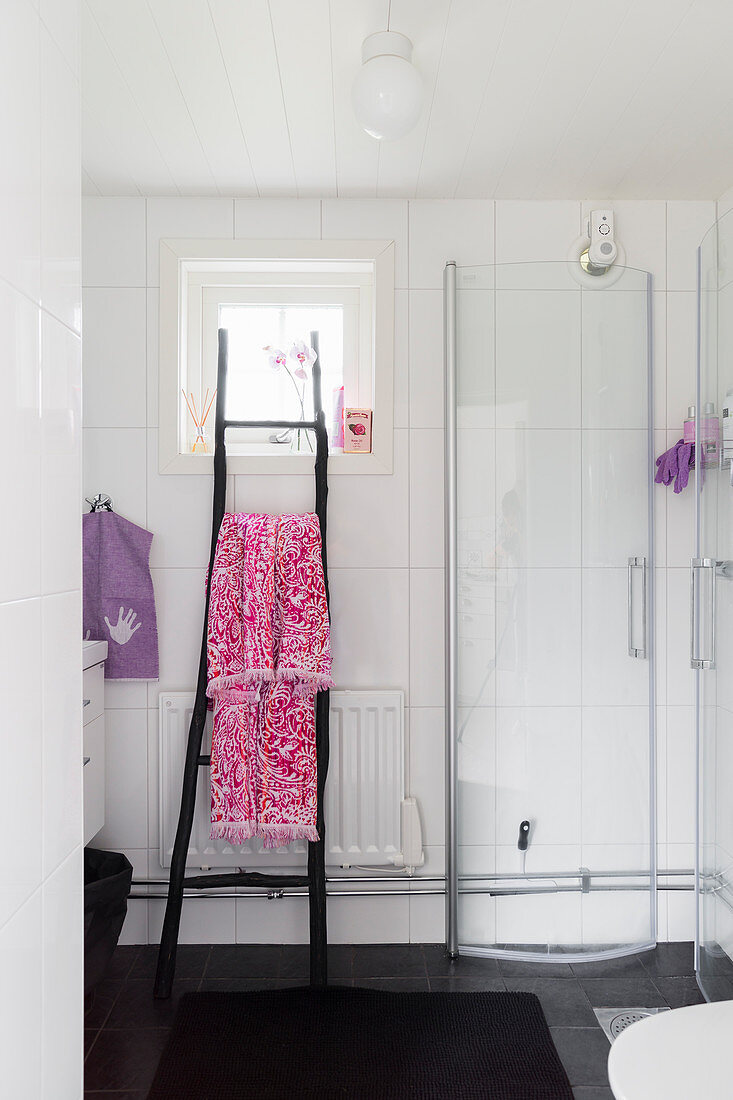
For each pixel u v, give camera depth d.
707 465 2.04
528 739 2.39
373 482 2.50
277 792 2.27
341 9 1.59
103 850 2.47
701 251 2.07
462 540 2.39
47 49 0.91
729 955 1.96
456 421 2.39
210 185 2.39
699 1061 1.21
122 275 2.47
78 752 1.02
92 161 2.24
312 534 2.31
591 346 2.38
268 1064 1.90
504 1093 1.80
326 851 2.45
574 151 2.19
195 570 2.48
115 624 2.45
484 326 2.38
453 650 2.38
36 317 0.88
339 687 2.50
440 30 1.67
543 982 2.25
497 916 2.40
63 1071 0.97
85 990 2.05
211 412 2.60
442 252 2.49
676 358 2.51
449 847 2.40
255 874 2.27
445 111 1.99
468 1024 2.05
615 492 2.39
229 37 1.68
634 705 2.40
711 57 1.77
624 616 2.39
